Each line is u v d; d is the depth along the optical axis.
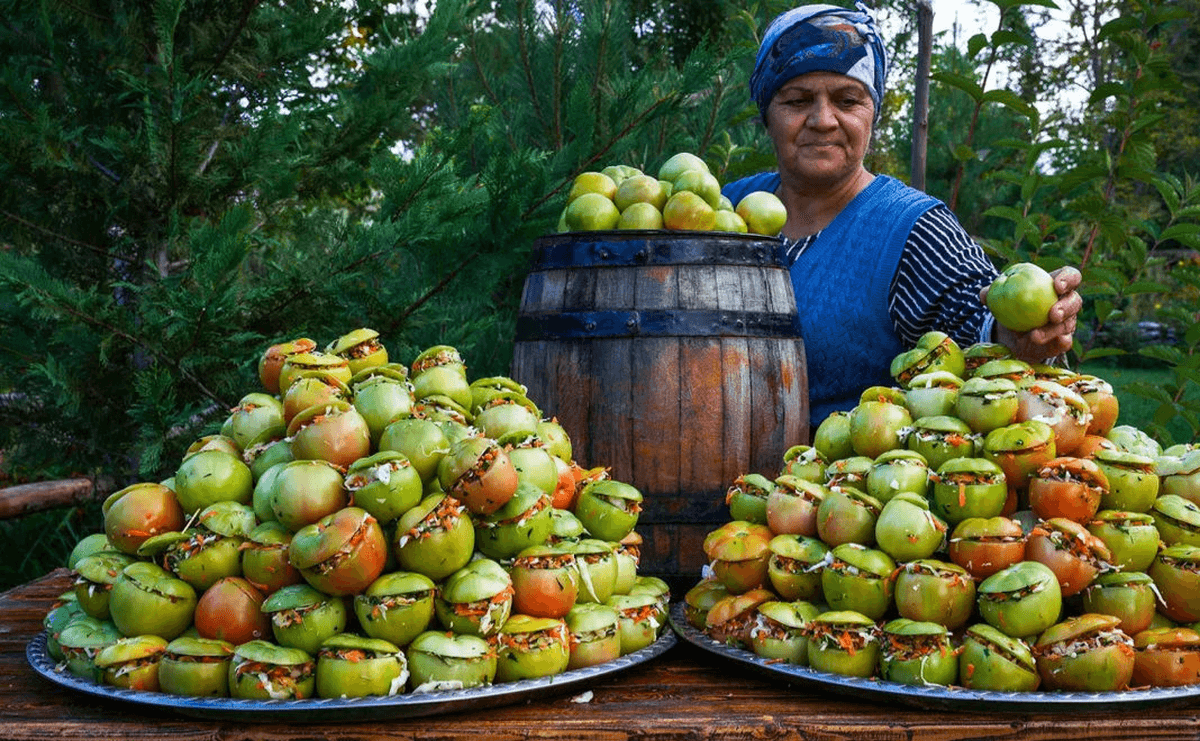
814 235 2.16
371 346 1.52
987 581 1.16
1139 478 1.25
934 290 1.96
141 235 2.79
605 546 1.34
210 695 1.15
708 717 1.12
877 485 1.30
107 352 2.39
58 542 3.79
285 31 2.69
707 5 5.39
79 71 2.75
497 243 2.44
